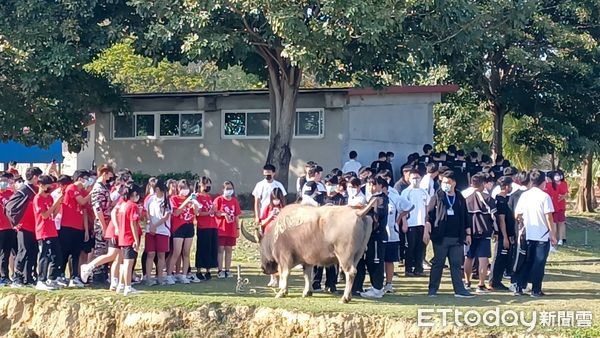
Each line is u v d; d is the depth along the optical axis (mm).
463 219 15250
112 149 28609
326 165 25969
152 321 14250
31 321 15055
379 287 15258
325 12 19562
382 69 22328
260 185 17000
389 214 15773
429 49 21344
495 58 29516
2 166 31828
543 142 31688
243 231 17297
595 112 29875
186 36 20641
